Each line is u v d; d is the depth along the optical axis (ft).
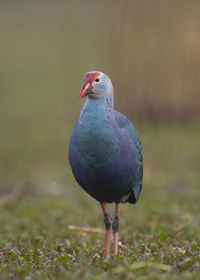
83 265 28.99
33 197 62.03
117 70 94.48
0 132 105.09
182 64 93.81
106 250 33.65
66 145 92.02
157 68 94.27
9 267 30.32
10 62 189.16
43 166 78.38
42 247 35.94
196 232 41.81
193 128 99.14
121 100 97.09
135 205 56.85
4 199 60.13
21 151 87.92
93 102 31.83
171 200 58.70
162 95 96.73
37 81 160.86
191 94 97.09
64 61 135.54
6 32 234.79
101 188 32.78
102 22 93.25
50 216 51.67
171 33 91.76
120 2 91.45
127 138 31.99
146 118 99.19
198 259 30.96
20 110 127.75
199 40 91.81
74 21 126.00
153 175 71.97
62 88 138.72
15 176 72.18
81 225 47.32
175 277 26.66
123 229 44.65
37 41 217.15
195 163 78.54
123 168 31.96
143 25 91.76
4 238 42.06
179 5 90.89
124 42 92.38
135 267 28.37
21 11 269.64
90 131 31.30
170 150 84.79
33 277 27.73
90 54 138.82
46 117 119.55
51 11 268.41
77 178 32.96
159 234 39.91
